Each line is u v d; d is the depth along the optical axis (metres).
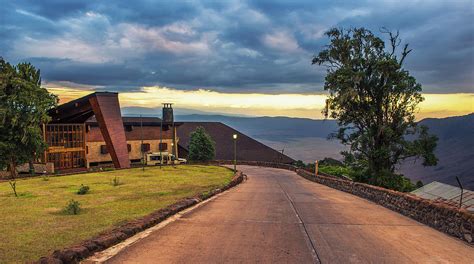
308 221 11.35
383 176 40.34
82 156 57.00
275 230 9.85
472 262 7.29
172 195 19.19
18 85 38.97
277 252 7.67
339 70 42.94
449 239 9.23
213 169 46.94
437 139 40.91
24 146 39.97
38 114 40.19
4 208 15.14
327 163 68.88
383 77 41.53
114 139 49.06
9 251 8.03
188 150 73.12
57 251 6.90
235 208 13.95
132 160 66.12
